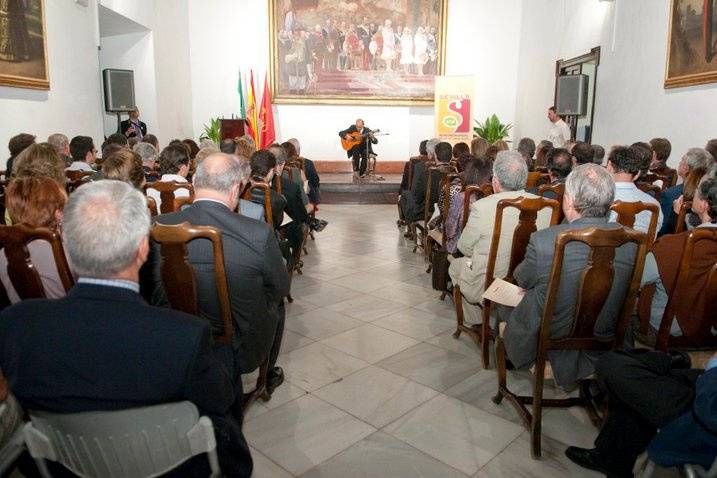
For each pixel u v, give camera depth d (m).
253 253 1.99
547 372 2.20
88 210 1.11
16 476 1.69
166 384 1.11
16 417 1.53
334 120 10.82
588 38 7.92
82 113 6.47
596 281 1.86
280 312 2.54
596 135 7.68
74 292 1.12
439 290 3.91
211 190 2.03
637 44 6.47
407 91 10.71
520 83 10.76
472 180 3.46
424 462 2.08
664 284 1.93
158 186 2.97
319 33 10.44
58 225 1.92
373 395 2.58
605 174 1.97
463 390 2.63
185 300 1.83
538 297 2.01
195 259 1.92
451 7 10.61
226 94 10.55
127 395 1.10
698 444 1.36
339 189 9.03
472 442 2.21
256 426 2.31
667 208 3.31
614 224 1.98
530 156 5.64
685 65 5.42
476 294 2.80
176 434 1.14
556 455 2.13
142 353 1.09
